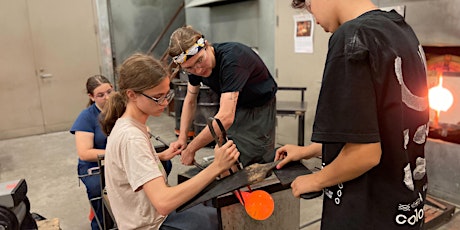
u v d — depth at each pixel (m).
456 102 2.50
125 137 1.25
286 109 3.06
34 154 4.24
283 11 3.87
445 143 2.60
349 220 0.95
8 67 4.84
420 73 0.90
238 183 1.23
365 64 0.82
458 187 2.57
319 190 0.99
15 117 4.98
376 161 0.84
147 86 1.24
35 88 5.05
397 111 0.84
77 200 3.00
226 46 1.92
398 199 0.91
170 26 6.84
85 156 2.08
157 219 1.36
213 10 5.25
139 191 1.31
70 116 5.35
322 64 3.51
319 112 0.89
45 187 3.27
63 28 5.09
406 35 0.89
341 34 0.85
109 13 6.48
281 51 4.00
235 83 1.82
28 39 4.89
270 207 1.36
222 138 1.32
